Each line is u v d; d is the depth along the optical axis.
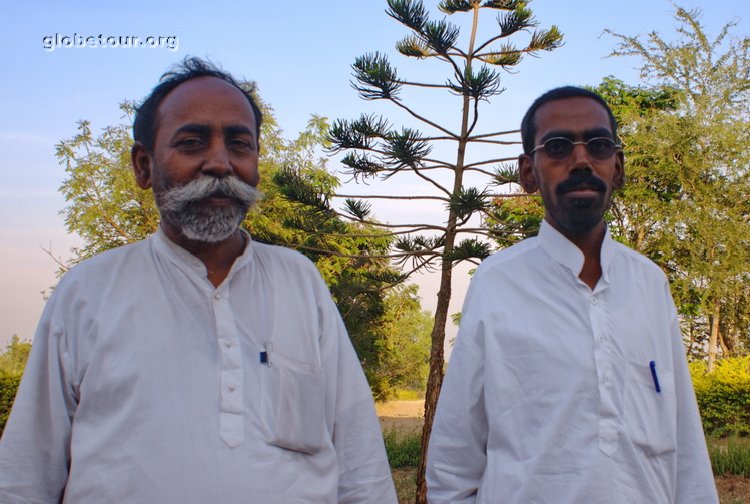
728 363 12.76
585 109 2.06
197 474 1.52
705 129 14.92
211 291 1.67
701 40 15.51
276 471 1.59
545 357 1.98
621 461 1.88
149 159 1.78
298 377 1.69
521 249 2.18
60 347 1.62
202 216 1.62
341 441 1.85
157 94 1.75
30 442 1.58
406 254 6.68
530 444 1.95
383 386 17.16
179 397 1.56
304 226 7.14
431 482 2.14
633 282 2.06
